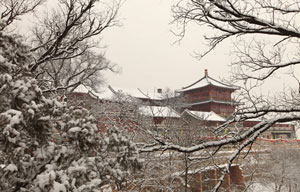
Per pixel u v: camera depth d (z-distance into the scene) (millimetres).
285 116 5359
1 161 2562
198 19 5867
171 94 26984
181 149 5434
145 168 9383
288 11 5352
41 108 2566
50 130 2582
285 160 24109
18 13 8039
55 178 2287
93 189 2453
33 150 2584
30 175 2545
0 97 2447
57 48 7375
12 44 3016
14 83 2549
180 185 11695
